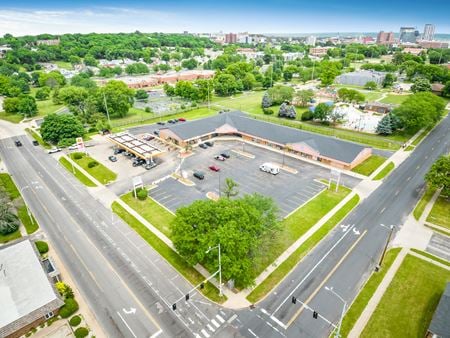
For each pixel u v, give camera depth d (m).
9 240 53.47
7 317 36.62
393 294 41.69
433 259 48.09
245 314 39.12
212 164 82.44
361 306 39.97
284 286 43.25
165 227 56.44
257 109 139.88
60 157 89.25
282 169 79.06
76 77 183.25
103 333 36.91
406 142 95.31
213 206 45.44
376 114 127.44
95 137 105.31
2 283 41.00
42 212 62.12
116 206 63.69
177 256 49.22
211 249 39.66
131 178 75.50
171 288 43.28
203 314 39.25
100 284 44.19
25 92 180.38
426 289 42.44
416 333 36.25
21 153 92.81
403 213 59.88
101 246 51.94
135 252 50.41
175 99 166.25
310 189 69.06
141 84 197.25
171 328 37.50
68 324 38.16
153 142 98.75
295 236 53.38
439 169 63.31
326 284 43.50
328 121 116.44
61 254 50.22
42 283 41.34
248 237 41.31
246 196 50.34
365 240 52.50
